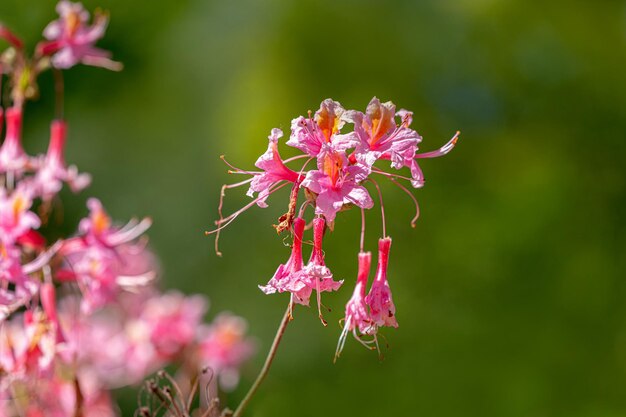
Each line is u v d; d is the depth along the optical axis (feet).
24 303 16.78
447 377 33.78
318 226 12.16
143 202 38.99
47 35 18.51
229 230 37.24
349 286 33.91
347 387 33.27
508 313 34.91
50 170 17.97
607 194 36.60
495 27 37.65
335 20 37.58
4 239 15.76
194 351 22.17
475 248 35.35
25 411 18.70
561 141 37.24
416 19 37.70
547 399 33.83
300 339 33.91
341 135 12.16
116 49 40.09
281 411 32.50
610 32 37.52
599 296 35.24
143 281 18.33
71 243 17.21
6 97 20.81
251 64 38.70
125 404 25.85
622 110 37.06
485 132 37.17
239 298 35.81
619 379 34.30
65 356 16.71
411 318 34.45
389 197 35.09
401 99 36.99
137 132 40.11
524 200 35.94
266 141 37.11
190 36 41.09
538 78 37.47
